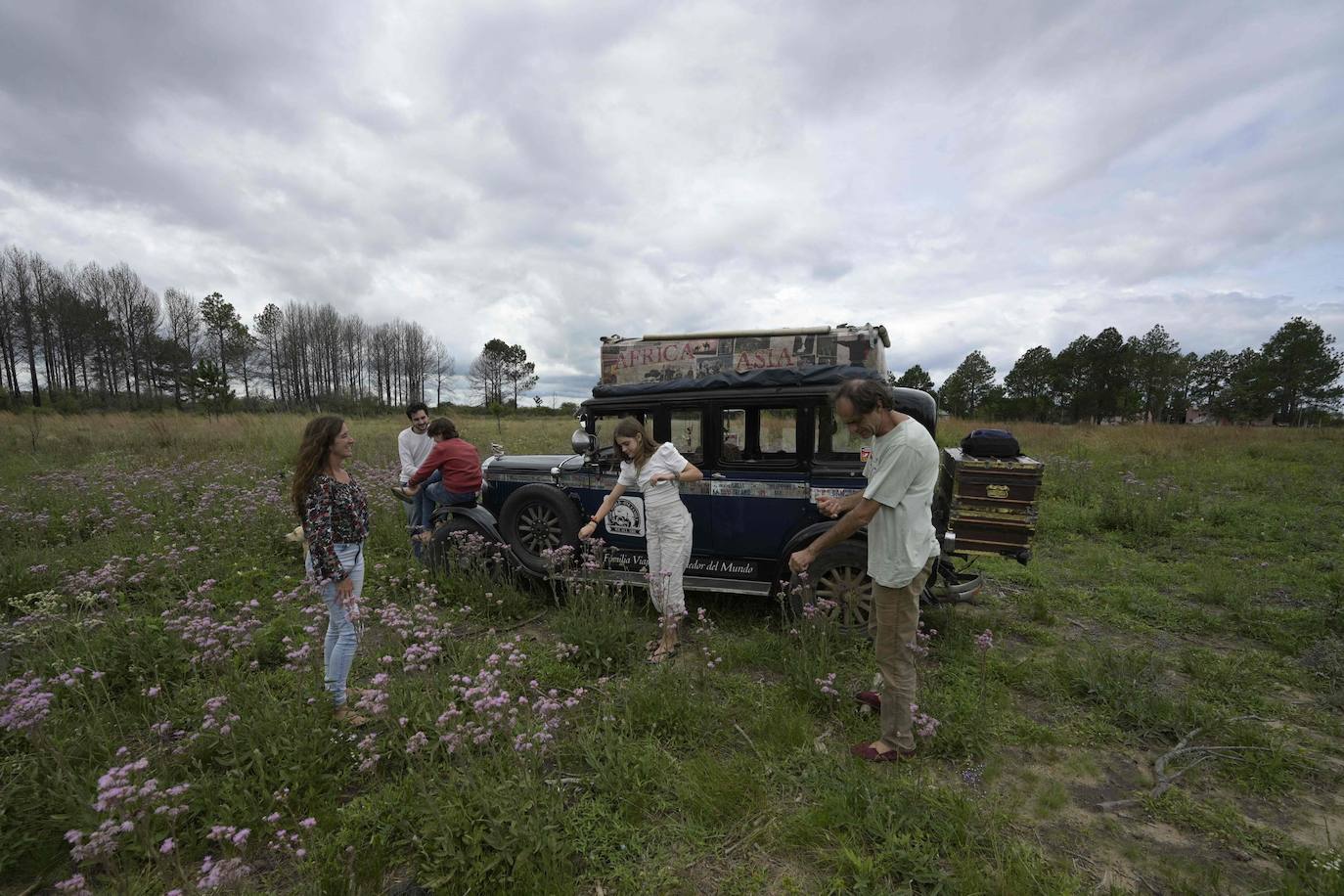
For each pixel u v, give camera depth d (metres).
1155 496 8.52
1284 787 2.83
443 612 4.86
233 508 6.87
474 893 2.14
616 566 5.23
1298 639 4.38
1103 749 3.16
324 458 3.14
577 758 3.02
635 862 2.37
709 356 5.11
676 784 2.74
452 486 5.55
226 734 2.82
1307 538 6.89
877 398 2.79
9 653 3.63
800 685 3.56
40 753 2.60
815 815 2.52
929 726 2.94
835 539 2.95
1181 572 6.00
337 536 3.15
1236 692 3.66
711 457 4.80
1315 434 19.62
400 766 2.87
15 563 5.20
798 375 4.52
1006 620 4.88
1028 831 2.54
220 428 15.73
